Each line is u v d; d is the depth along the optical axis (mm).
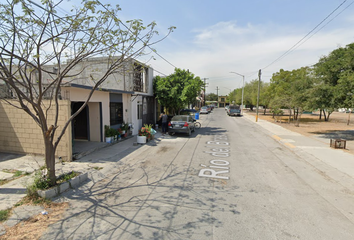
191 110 25641
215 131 16375
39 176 4895
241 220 3799
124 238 3279
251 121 25016
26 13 4320
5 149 8234
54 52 4855
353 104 10812
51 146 4891
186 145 10789
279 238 3285
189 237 3299
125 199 4633
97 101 9984
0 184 5273
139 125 15102
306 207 4324
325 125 20938
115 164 7266
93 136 10617
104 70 13141
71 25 4754
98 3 4789
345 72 11531
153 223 3691
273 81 30203
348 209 4266
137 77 14930
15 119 7938
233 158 8250
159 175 6207
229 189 5199
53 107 7426
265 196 4820
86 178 5801
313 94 12648
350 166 7164
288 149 10078
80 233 3406
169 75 17062
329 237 3326
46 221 3744
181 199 4637
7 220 3740
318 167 7109
